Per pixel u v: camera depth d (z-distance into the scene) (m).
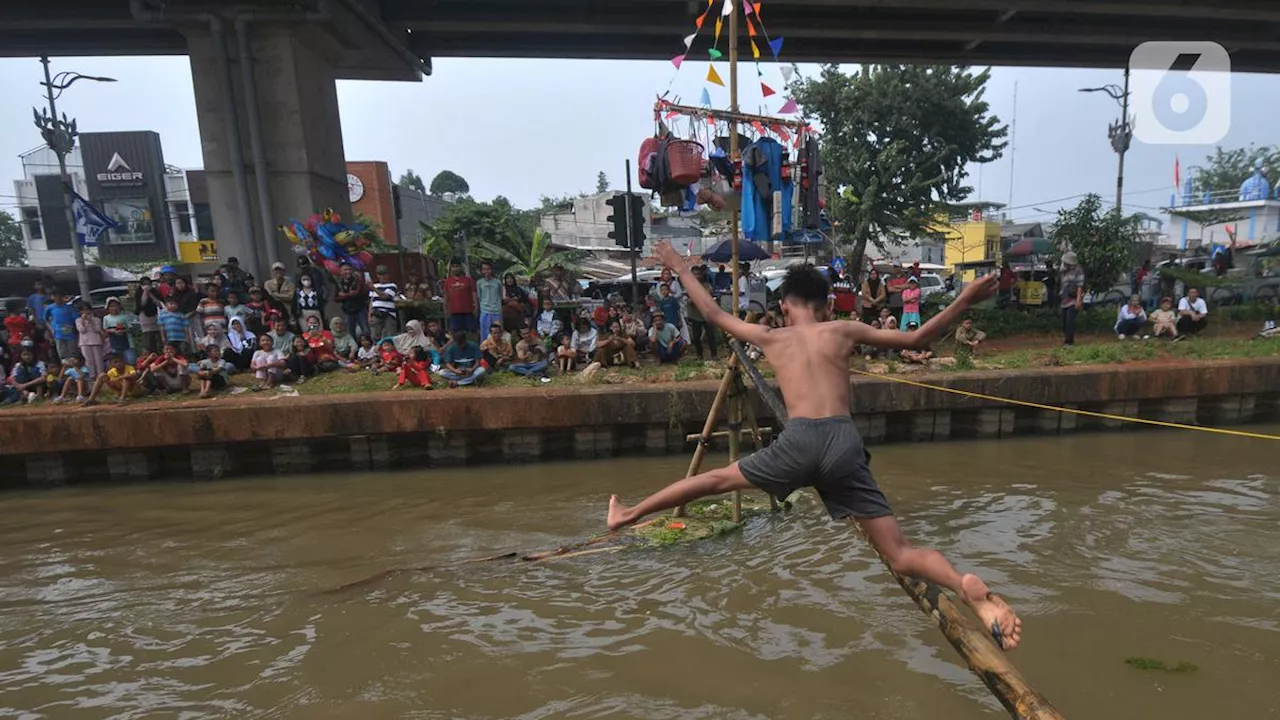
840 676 4.16
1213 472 8.14
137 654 4.69
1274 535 6.15
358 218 28.67
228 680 4.34
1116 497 7.29
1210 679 4.04
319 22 12.62
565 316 13.89
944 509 7.02
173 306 10.91
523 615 5.08
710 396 9.51
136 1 12.36
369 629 4.94
